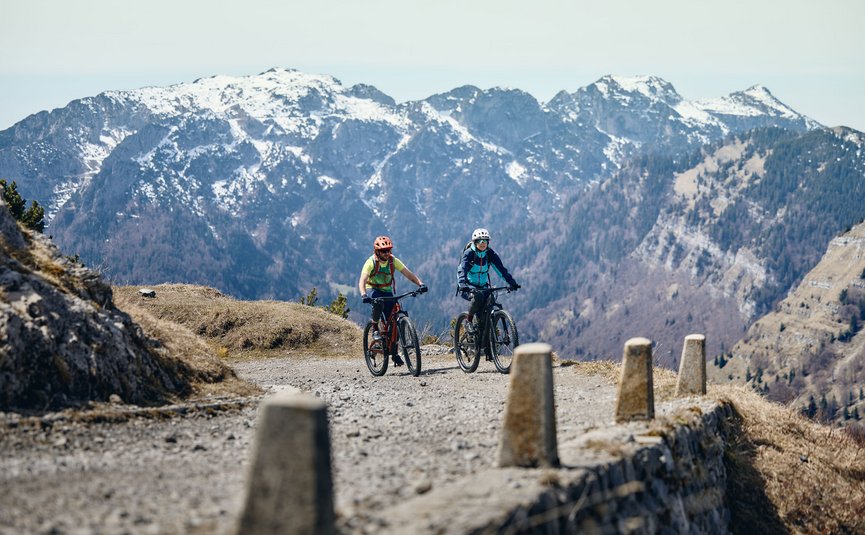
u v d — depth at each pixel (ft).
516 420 25.48
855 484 45.96
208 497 23.11
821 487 43.68
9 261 38.96
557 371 58.65
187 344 51.83
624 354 35.63
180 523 19.94
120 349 40.83
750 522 38.91
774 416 50.19
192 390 45.78
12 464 26.61
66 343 37.06
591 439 29.94
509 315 57.06
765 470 42.88
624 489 25.73
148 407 38.93
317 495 16.89
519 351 25.66
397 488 24.02
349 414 41.24
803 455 45.91
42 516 20.35
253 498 17.17
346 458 29.53
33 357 34.76
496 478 23.93
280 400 17.33
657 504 28.99
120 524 19.83
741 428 45.32
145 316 52.65
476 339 59.00
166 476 26.22
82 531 19.01
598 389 50.52
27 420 31.65
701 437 37.68
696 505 33.40
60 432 31.68
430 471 26.86
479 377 57.26
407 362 60.03
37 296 37.14
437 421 38.19
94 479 25.20
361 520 20.22
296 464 16.94
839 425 54.08
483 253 59.06
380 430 35.76
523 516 21.13
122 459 28.89
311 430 16.97
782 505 41.04
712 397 46.16
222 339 82.53
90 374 37.60
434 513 20.61
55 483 24.30
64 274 42.96
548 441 25.25
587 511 24.07
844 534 41.34
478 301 58.49
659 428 33.40
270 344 82.12
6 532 18.71
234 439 34.12
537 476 24.04
